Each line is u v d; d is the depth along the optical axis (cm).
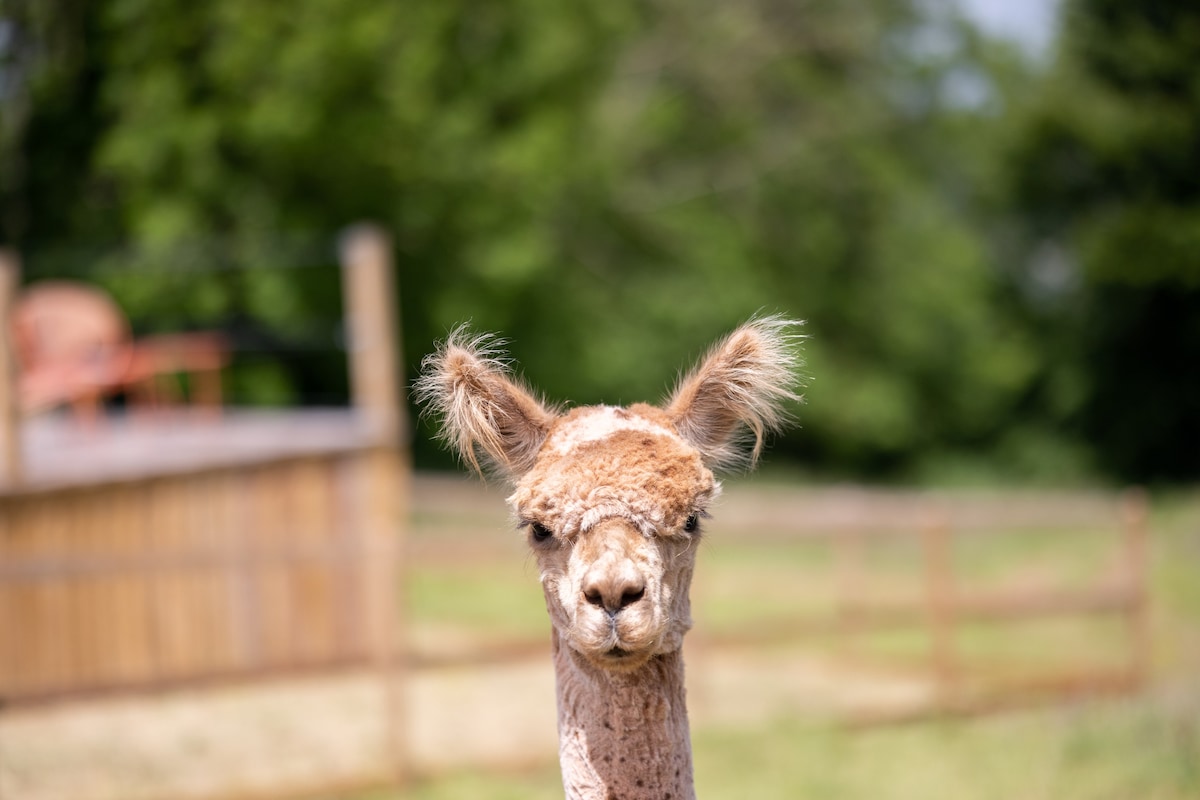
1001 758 910
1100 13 2931
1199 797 783
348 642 1176
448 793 876
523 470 397
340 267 2145
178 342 1320
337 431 1241
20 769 849
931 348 3438
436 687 1153
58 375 1230
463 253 2312
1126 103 2875
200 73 2002
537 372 2595
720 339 434
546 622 1451
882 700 1153
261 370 2108
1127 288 3005
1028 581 1781
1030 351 3456
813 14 3244
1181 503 2505
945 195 3747
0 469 1013
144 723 983
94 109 2148
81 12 2083
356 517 1200
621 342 2809
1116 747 893
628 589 331
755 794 860
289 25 1966
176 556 887
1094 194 3069
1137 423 3102
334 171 2094
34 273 2114
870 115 3281
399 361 2364
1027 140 3002
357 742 960
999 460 3381
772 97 3291
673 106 3064
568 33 2489
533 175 2292
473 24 2339
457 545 969
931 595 1149
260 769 888
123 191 2095
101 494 1059
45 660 1027
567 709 375
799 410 3148
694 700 1094
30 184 2195
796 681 1252
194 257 2034
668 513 349
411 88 2077
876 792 855
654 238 3011
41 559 969
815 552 2038
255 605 1136
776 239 3269
